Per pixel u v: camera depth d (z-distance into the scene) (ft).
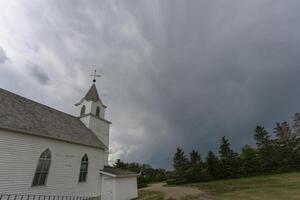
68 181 63.82
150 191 99.30
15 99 62.44
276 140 156.25
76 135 73.46
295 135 167.22
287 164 128.36
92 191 73.87
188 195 70.95
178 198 66.39
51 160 58.90
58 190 59.57
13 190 47.01
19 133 50.57
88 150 76.02
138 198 81.15
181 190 89.92
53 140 60.59
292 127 181.98
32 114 62.59
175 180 138.72
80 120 95.81
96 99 105.19
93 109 101.86
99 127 99.76
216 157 141.18
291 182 79.25
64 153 64.18
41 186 54.49
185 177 137.90
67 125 76.07
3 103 55.26
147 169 215.10
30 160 52.31
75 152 69.00
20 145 50.39
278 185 75.00
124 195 79.46
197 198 62.49
